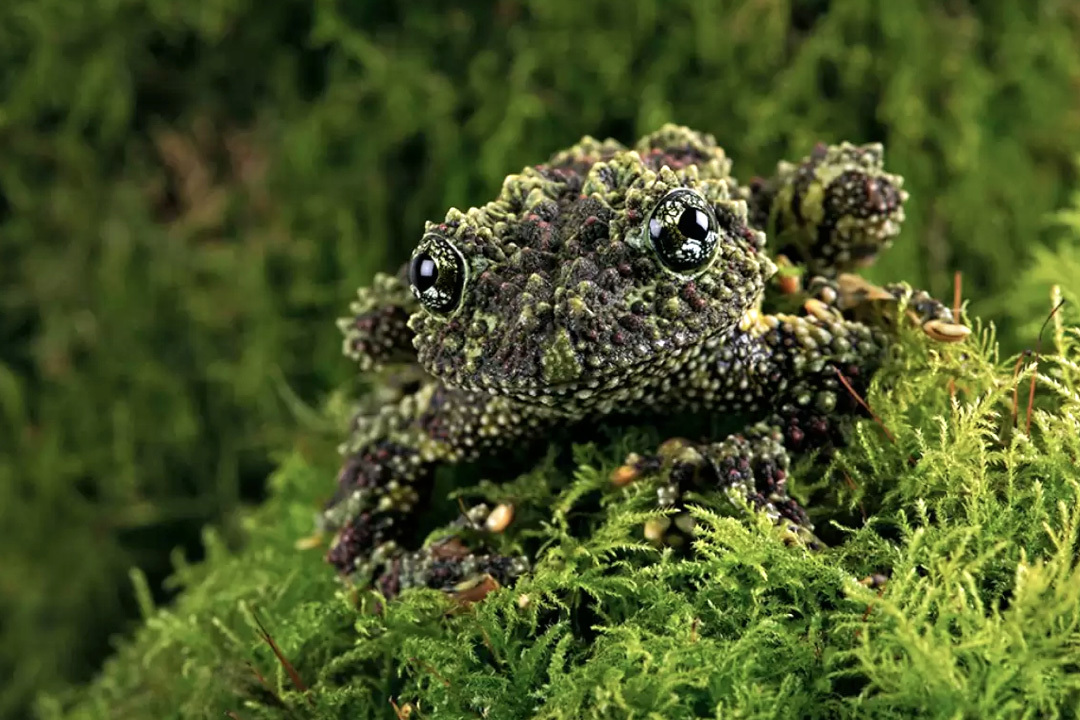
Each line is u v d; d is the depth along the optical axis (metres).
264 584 0.26
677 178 0.23
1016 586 0.22
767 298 0.25
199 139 0.43
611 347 0.23
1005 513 0.23
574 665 0.23
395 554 0.25
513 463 0.25
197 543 0.44
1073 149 0.39
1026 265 0.37
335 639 0.25
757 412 0.25
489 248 0.23
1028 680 0.22
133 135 0.43
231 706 0.25
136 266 0.43
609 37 0.38
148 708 0.27
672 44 0.38
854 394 0.24
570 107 0.38
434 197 0.40
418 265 0.23
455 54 0.40
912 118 0.36
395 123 0.40
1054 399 0.24
